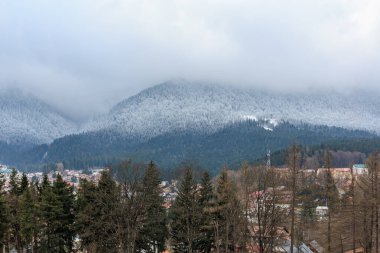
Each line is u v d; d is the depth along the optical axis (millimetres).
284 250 54438
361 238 53219
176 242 56062
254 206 44000
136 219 49250
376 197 46812
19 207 53812
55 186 54875
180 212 54250
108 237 50969
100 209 50688
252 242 49188
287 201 48312
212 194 55312
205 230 53562
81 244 54062
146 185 50188
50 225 53250
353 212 50125
